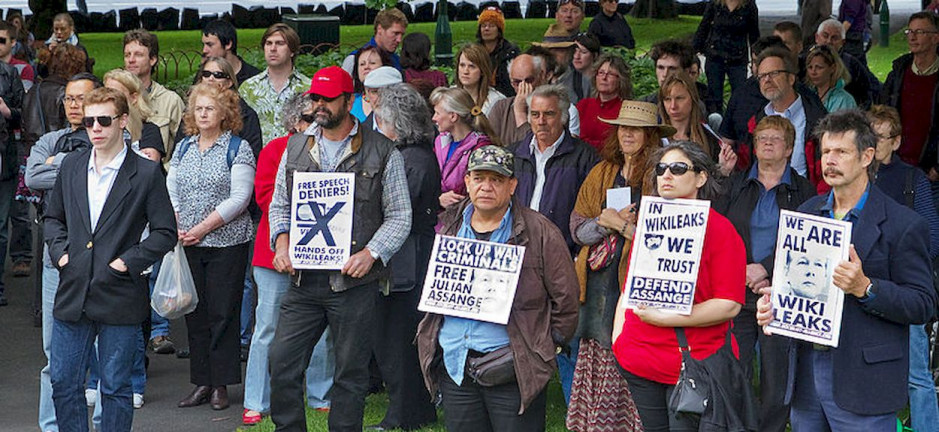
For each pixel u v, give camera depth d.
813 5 21.50
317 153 9.04
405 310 9.97
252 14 39.59
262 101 12.39
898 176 9.32
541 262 7.70
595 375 9.33
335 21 24.09
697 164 7.43
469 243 7.71
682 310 7.27
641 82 17.95
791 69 10.95
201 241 10.69
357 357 9.10
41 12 32.38
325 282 8.95
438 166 9.94
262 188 10.19
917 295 7.07
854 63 14.61
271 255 10.23
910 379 9.16
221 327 10.82
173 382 11.75
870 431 7.21
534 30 36.94
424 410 10.18
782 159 9.19
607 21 21.11
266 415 10.59
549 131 9.95
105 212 9.03
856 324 7.17
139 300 9.12
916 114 12.86
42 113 13.19
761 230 9.17
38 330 13.45
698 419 7.33
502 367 7.63
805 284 7.11
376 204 9.04
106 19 38.81
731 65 18.38
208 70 11.70
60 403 9.17
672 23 38.88
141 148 10.89
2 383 11.72
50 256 9.18
